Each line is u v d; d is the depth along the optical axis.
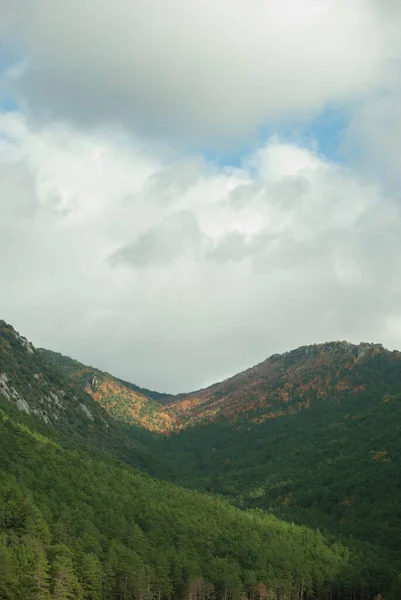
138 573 130.75
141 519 160.50
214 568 153.12
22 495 131.88
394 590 163.12
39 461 161.75
